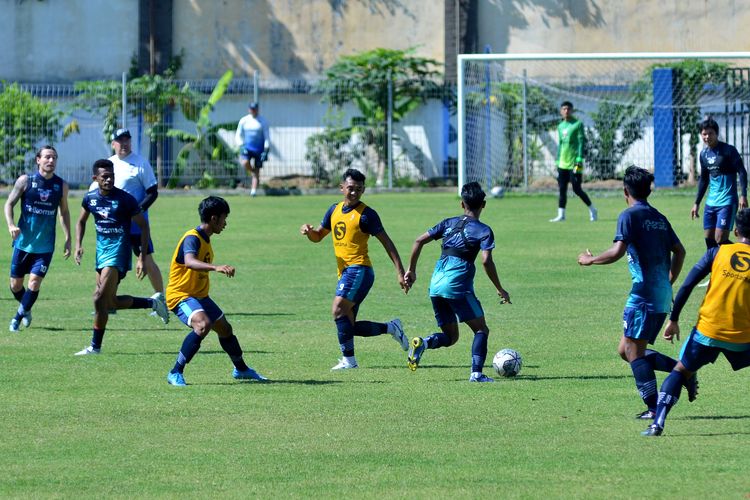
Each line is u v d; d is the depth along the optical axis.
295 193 83.94
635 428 21.08
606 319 33.69
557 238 53.00
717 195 37.81
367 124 87.81
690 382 21.27
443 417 22.05
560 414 22.27
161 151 87.75
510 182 83.62
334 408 22.86
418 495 16.95
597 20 90.88
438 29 92.69
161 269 45.19
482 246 25.22
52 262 47.78
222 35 93.12
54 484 17.64
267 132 81.31
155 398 23.84
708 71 82.00
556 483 17.50
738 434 20.50
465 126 81.75
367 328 27.69
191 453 19.45
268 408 22.88
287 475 18.06
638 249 21.48
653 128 82.69
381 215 64.44
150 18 92.69
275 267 45.53
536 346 29.86
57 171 88.25
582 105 84.44
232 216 65.69
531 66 91.62
